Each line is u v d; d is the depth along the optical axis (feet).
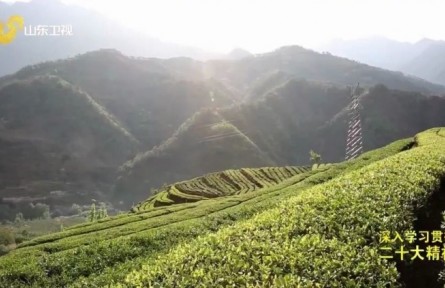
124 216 100.58
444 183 55.47
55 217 510.58
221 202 98.58
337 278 22.30
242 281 21.22
